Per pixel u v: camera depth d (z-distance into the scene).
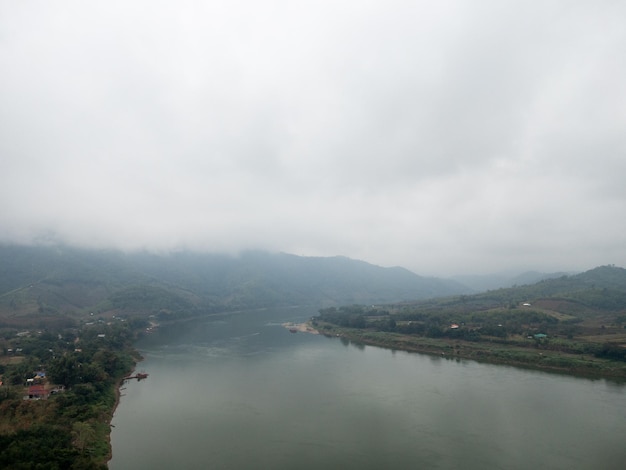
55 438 62.44
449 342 167.75
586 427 78.69
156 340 194.88
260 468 63.25
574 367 125.38
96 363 110.50
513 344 156.25
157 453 68.50
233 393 103.06
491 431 77.25
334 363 139.75
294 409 90.44
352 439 74.12
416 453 68.25
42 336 167.88
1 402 78.44
